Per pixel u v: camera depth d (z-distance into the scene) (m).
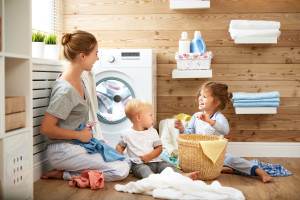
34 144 2.31
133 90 3.02
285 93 3.24
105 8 3.33
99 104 3.07
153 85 3.10
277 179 2.40
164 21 3.29
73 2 3.35
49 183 2.24
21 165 1.83
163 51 3.30
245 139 3.28
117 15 3.32
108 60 2.99
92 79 2.68
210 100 2.72
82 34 2.30
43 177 2.34
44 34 3.00
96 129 2.61
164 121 3.11
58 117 2.15
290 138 3.26
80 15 3.35
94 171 2.20
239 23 3.04
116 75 3.04
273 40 3.05
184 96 3.30
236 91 3.27
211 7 3.23
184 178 2.05
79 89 2.36
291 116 3.25
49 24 3.23
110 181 2.29
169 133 3.00
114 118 3.05
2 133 1.68
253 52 3.24
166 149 2.91
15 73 1.90
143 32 3.31
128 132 2.48
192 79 3.28
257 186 2.23
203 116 2.58
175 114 3.30
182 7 3.14
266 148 3.26
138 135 2.46
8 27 1.90
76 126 2.27
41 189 2.11
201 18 3.25
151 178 2.04
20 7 1.90
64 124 2.23
